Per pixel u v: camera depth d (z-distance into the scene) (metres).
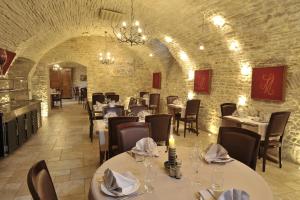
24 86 7.57
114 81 10.58
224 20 4.54
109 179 1.44
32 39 5.83
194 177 1.62
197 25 5.27
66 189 2.97
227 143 2.29
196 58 6.85
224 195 1.21
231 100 5.68
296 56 3.97
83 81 16.58
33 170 1.32
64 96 16.33
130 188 1.41
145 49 9.28
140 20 6.22
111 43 10.30
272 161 4.14
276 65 4.38
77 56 9.98
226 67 5.81
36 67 8.68
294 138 4.07
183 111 6.14
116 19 6.24
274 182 3.25
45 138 5.60
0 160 4.07
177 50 7.24
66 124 7.38
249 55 4.94
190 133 6.36
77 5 5.17
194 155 1.97
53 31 6.61
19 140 4.77
